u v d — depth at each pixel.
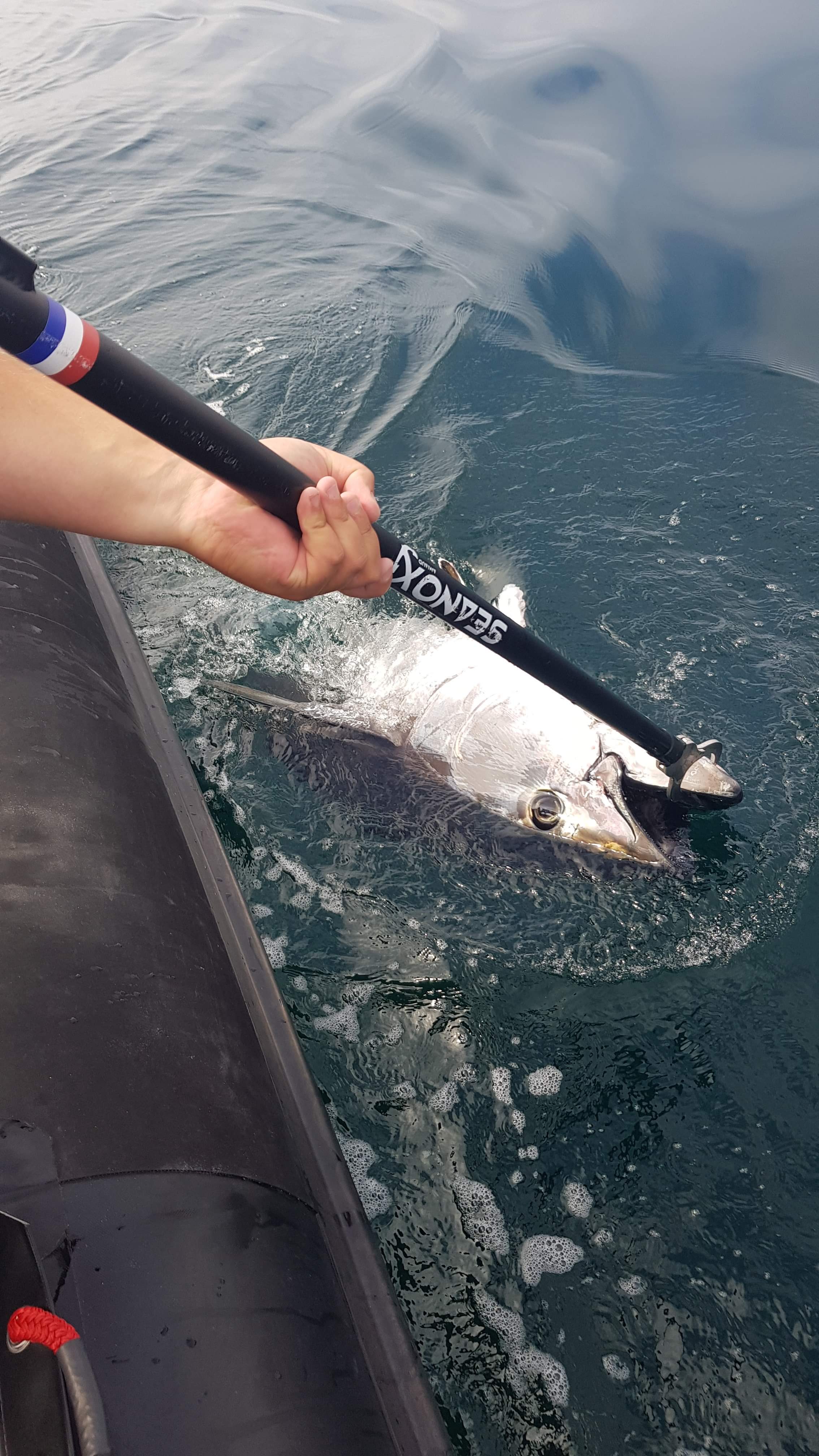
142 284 2.18
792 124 2.32
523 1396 0.75
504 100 2.68
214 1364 0.52
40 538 1.11
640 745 0.95
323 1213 0.72
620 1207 0.86
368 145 2.67
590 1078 0.95
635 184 2.28
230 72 3.20
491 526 1.50
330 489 0.53
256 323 2.03
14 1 3.93
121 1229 0.54
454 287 2.10
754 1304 0.80
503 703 1.12
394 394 1.81
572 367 1.85
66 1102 0.57
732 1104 0.92
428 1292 0.81
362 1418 0.57
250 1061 0.74
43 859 0.72
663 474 1.57
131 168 2.69
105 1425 0.35
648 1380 0.76
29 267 0.44
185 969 0.74
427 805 1.12
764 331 1.88
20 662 0.90
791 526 1.46
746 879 1.06
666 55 2.64
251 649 1.36
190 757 1.22
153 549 1.52
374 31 3.26
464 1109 0.93
